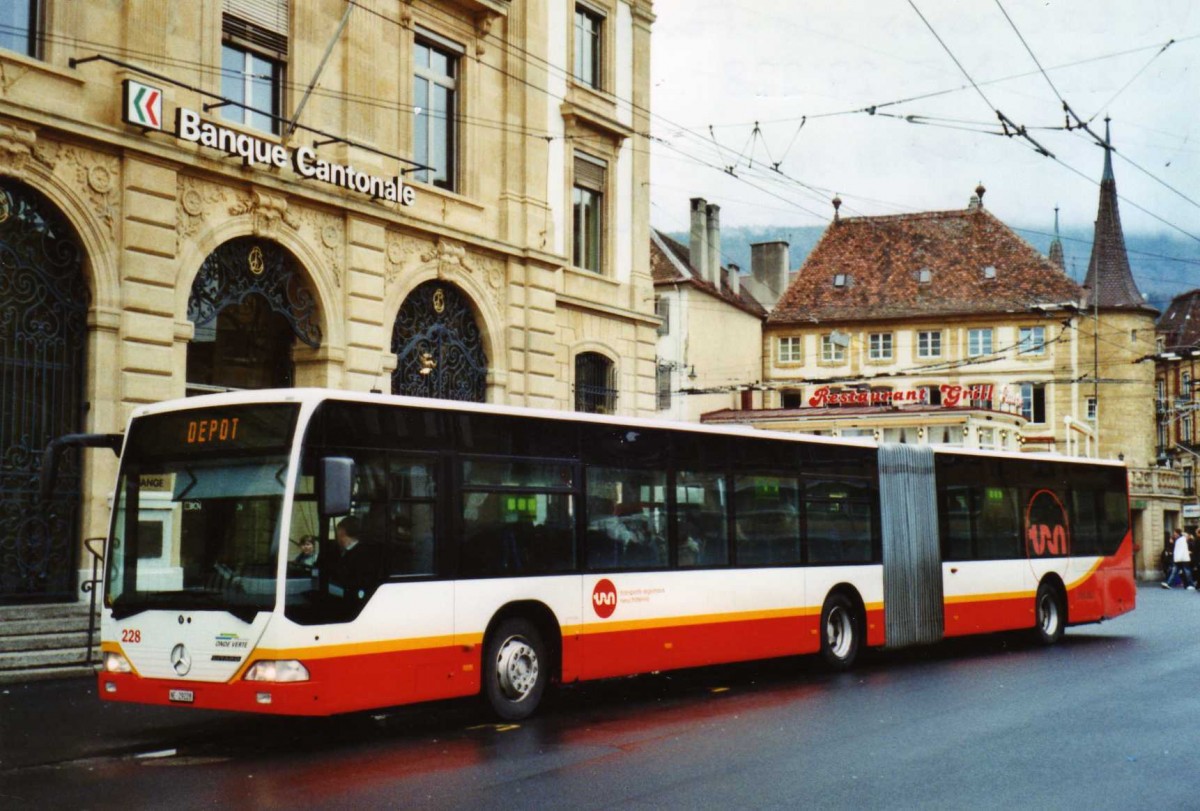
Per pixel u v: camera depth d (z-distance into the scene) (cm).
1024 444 6688
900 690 1485
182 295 1862
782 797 883
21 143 1652
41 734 1148
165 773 968
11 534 1648
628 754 1052
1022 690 1477
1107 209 7138
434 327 2362
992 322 6775
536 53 2598
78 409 1741
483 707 1299
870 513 1784
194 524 1083
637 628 1373
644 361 2945
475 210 2442
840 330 6875
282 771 977
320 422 1073
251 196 1973
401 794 888
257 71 2033
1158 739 1127
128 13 1800
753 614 1545
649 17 3005
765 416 4419
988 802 871
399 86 2266
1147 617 2791
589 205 2828
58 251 1727
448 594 1166
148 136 1811
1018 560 2058
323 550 1059
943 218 7181
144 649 1080
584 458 1339
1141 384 6962
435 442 1178
